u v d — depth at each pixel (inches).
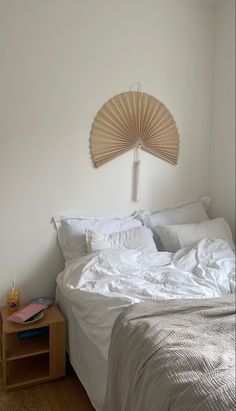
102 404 67.2
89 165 103.3
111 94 104.0
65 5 95.4
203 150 122.6
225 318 64.3
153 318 64.2
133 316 64.3
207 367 48.7
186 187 121.3
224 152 117.7
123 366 59.7
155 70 110.3
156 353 54.1
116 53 103.7
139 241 99.7
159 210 116.7
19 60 91.6
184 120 118.0
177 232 104.1
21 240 97.0
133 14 104.9
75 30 97.3
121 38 103.9
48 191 98.7
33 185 96.6
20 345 86.7
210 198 124.0
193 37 115.6
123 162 108.5
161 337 57.0
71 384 84.0
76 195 102.5
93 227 101.8
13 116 92.4
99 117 102.7
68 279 86.7
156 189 115.4
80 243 98.5
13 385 80.9
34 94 94.2
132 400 54.2
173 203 119.4
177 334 57.9
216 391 43.6
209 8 117.0
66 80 97.6
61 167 99.6
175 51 113.1
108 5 101.0
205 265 89.9
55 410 75.0
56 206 100.2
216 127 120.4
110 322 68.2
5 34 89.4
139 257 92.7
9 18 89.4
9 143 92.7
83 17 98.0
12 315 84.1
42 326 82.7
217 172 121.3
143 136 110.2
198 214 117.7
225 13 113.3
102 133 103.7
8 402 77.4
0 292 96.5
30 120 94.4
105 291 77.1
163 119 113.3
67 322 88.1
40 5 92.5
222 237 106.3
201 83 119.4
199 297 74.4
